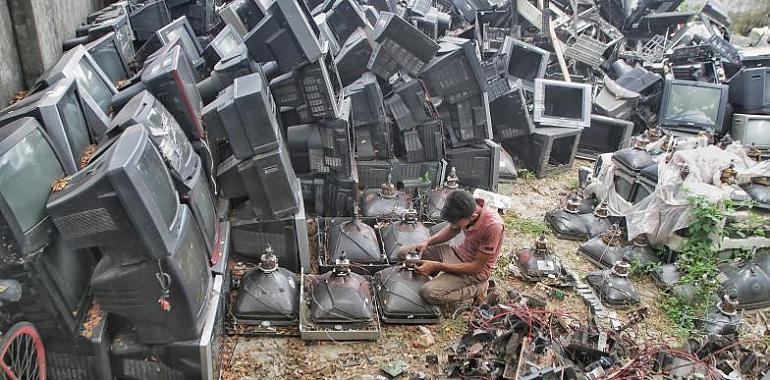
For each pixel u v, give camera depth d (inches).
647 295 173.6
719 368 131.8
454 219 144.0
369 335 144.5
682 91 263.6
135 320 113.4
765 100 261.9
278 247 164.6
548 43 324.2
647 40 372.2
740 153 205.9
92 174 103.8
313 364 137.9
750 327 164.2
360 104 193.8
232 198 174.1
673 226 179.5
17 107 132.2
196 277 118.8
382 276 158.7
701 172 184.1
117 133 126.1
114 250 105.3
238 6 246.2
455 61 200.5
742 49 354.9
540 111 248.5
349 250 166.9
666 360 129.9
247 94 142.6
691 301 167.0
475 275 152.9
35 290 105.5
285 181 154.4
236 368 135.2
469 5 352.2
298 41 160.7
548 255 178.7
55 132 121.8
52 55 214.2
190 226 120.1
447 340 148.3
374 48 207.3
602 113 275.4
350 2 237.6
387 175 205.6
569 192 238.1
